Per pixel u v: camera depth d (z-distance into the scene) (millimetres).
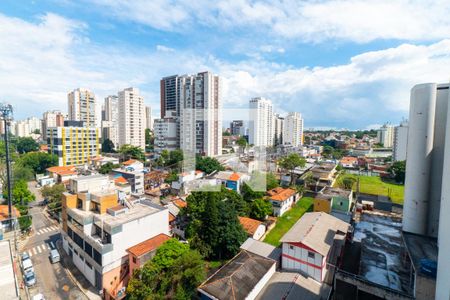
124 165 51219
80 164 60312
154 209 22203
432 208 15258
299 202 36219
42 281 19516
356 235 18484
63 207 23438
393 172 52125
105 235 18781
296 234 17688
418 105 15242
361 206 32125
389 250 16266
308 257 16250
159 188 42312
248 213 28000
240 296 14023
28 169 47344
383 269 14195
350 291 15070
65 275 20375
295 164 46250
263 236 24984
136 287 15273
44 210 34688
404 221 16438
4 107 26891
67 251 23547
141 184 42438
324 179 45531
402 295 11859
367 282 12992
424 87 14961
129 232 19109
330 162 63906
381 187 45188
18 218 27172
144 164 59406
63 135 57406
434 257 12812
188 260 15844
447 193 9070
